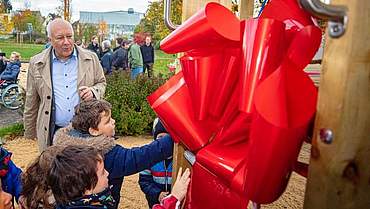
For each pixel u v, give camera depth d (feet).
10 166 7.30
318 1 2.28
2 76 31.96
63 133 6.64
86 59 10.62
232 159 3.12
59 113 10.37
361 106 2.32
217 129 3.41
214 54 3.32
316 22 3.09
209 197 3.43
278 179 2.54
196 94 3.35
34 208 5.39
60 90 10.37
